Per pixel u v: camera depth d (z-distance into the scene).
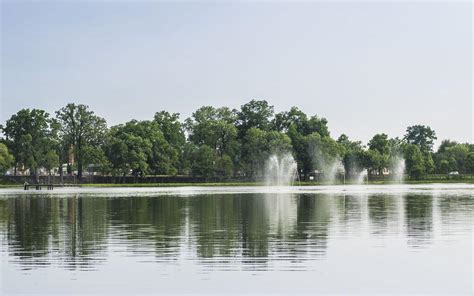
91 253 24.23
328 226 33.22
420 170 150.88
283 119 154.12
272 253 24.00
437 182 141.12
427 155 171.00
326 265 21.55
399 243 26.50
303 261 22.30
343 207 47.84
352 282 19.08
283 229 31.94
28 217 40.06
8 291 18.11
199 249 25.09
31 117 128.75
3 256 23.59
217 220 37.22
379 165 148.88
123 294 17.80
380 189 92.44
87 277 19.83
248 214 41.56
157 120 149.00
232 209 46.62
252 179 134.88
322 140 136.38
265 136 133.38
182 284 18.83
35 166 125.06
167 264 21.84
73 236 29.44
